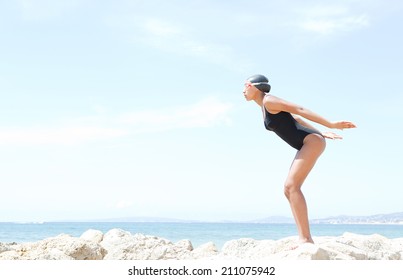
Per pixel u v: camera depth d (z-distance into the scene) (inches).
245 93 449.7
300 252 378.9
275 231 4719.5
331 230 6171.3
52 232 4370.1
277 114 429.1
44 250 532.7
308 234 412.5
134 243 579.2
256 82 443.8
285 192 423.2
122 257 556.4
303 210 412.5
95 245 565.3
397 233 4960.6
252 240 538.3
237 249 527.5
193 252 597.9
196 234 4114.2
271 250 449.4
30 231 4672.7
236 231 4640.8
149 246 578.2
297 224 416.5
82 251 545.6
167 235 3796.8
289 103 420.8
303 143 424.5
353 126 414.6
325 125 415.8
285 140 437.7
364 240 483.5
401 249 508.7
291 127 426.9
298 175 414.9
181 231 4667.8
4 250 583.2
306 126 445.4
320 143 419.5
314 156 416.2
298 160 417.1
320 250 381.1
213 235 3863.2
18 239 3083.2
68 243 550.6
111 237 691.4
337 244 422.9
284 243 449.4
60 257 511.2
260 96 444.1
